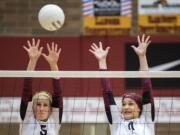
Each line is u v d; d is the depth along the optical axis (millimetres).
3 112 18172
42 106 10430
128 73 10523
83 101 18578
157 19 19812
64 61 19703
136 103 10430
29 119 10500
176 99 18969
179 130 18422
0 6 20156
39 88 18359
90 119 18312
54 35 19844
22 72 10523
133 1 19953
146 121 10445
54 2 20109
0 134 17953
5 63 19688
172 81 19297
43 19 11398
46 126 10453
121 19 19734
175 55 19734
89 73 10578
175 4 19812
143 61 10719
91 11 19781
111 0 19766
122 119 10453
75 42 19797
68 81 18828
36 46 10828
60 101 10531
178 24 19797
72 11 20047
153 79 19312
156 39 19734
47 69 19156
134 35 19797
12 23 20062
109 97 10516
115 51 19703
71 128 18266
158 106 18516
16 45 19781
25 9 20109
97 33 19812
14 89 18453
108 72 10562
